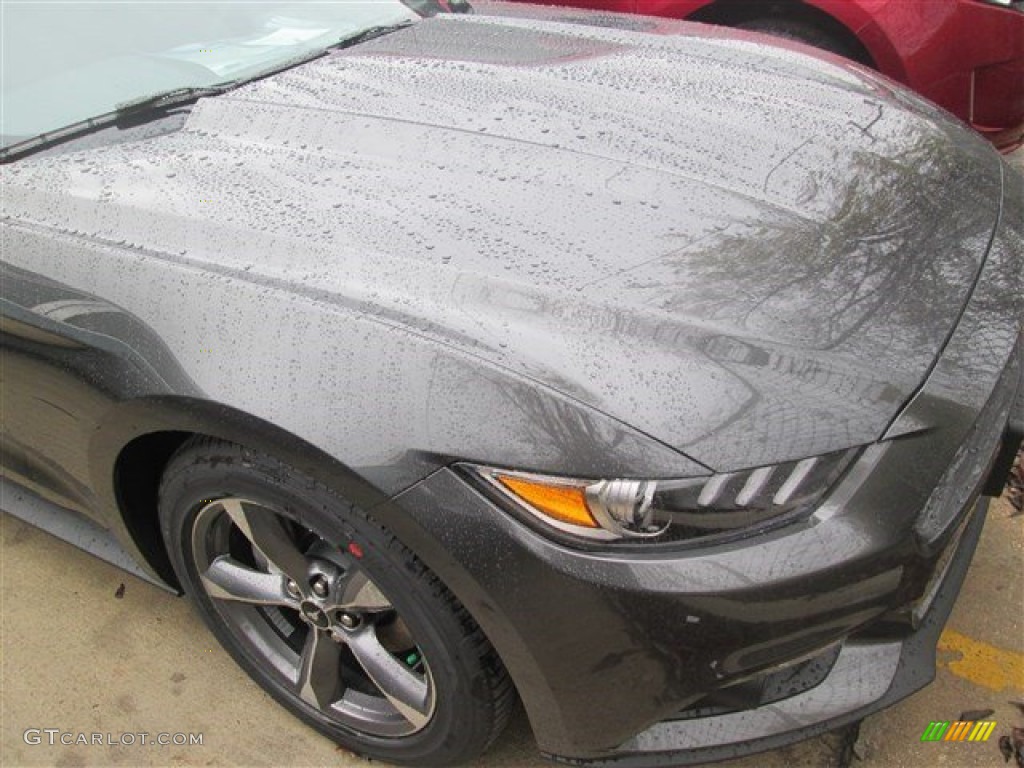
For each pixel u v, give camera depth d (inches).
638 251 59.4
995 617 79.7
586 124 74.0
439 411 52.1
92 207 68.1
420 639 57.7
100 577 89.8
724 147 71.3
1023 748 69.1
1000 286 61.7
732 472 49.1
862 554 50.1
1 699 78.4
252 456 58.0
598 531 50.2
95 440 65.9
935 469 52.4
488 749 68.8
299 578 63.5
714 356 52.1
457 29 96.5
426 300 56.5
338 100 78.0
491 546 51.2
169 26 92.0
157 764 72.0
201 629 83.4
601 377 51.4
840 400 51.4
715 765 68.8
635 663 51.8
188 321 59.4
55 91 82.4
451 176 67.7
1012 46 121.0
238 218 64.3
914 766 68.2
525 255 59.1
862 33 126.7
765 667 52.7
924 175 71.0
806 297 56.5
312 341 55.8
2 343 69.7
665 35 96.6
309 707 70.6
